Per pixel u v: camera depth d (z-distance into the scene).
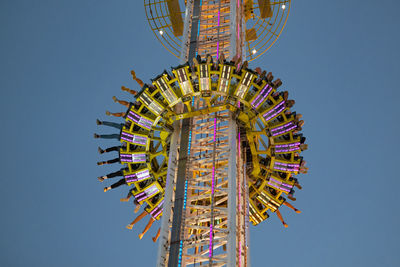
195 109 50.03
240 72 47.88
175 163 47.72
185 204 44.62
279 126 48.50
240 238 42.84
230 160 45.81
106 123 49.81
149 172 51.06
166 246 43.12
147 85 48.56
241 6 62.16
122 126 49.75
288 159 49.84
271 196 52.28
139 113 48.97
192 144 49.00
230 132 47.69
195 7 61.78
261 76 47.97
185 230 44.28
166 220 44.31
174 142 48.81
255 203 53.31
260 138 52.38
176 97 48.34
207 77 47.53
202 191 51.41
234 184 44.34
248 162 50.31
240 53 56.78
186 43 58.31
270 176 50.94
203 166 50.47
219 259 41.31
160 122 49.84
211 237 41.84
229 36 56.97
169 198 45.47
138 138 49.84
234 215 42.41
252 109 48.41
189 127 49.34
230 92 48.19
